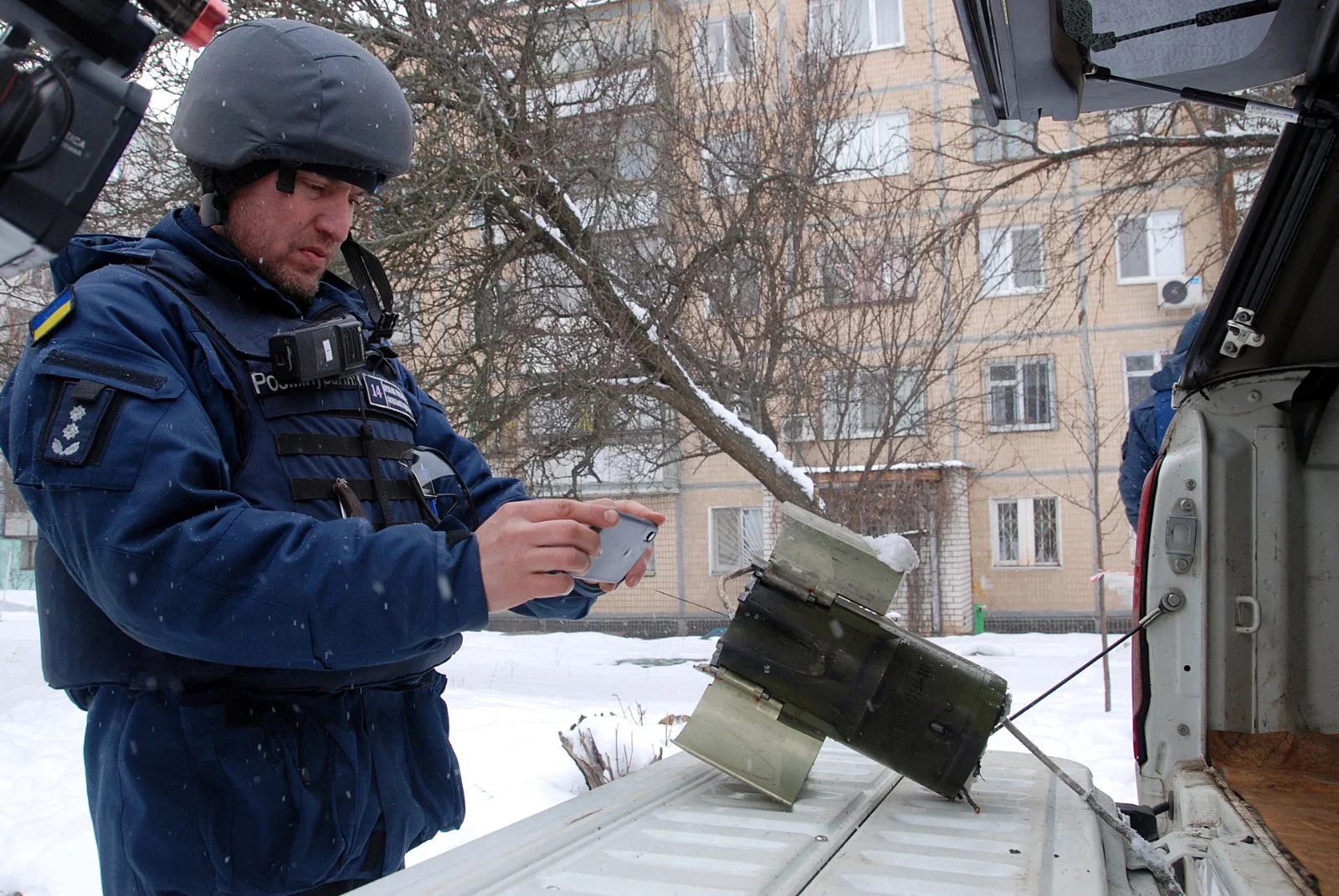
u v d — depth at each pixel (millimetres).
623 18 10781
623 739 4980
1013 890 1073
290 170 1493
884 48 18016
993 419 20672
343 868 1514
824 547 1564
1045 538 20781
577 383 9305
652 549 1438
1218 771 2121
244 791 1402
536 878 1101
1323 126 1952
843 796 1518
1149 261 20281
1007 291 19391
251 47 1494
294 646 1185
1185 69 2139
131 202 8102
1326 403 2293
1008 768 1778
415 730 1703
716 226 10352
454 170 8445
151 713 1398
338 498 1520
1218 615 2303
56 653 1422
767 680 1515
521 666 13234
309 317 1672
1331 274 2158
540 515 1229
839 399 10695
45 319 1328
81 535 1205
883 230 11398
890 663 1501
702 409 9859
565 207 9297
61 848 4355
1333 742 2207
